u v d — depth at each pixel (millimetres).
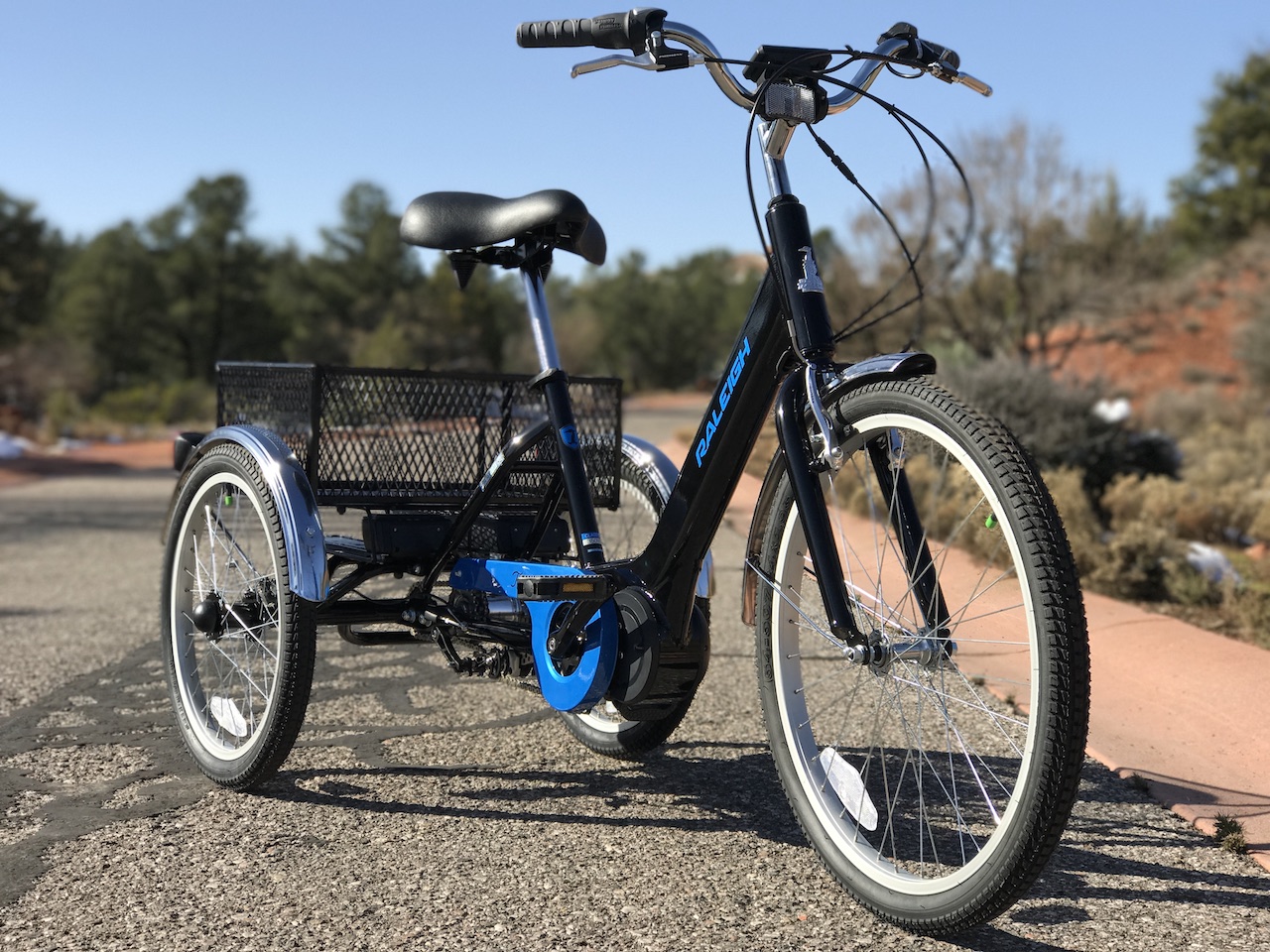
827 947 1977
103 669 4152
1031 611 1764
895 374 1942
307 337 79812
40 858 2350
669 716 2877
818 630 2230
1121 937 2033
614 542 3227
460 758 3090
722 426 2305
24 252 56531
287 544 2613
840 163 2156
